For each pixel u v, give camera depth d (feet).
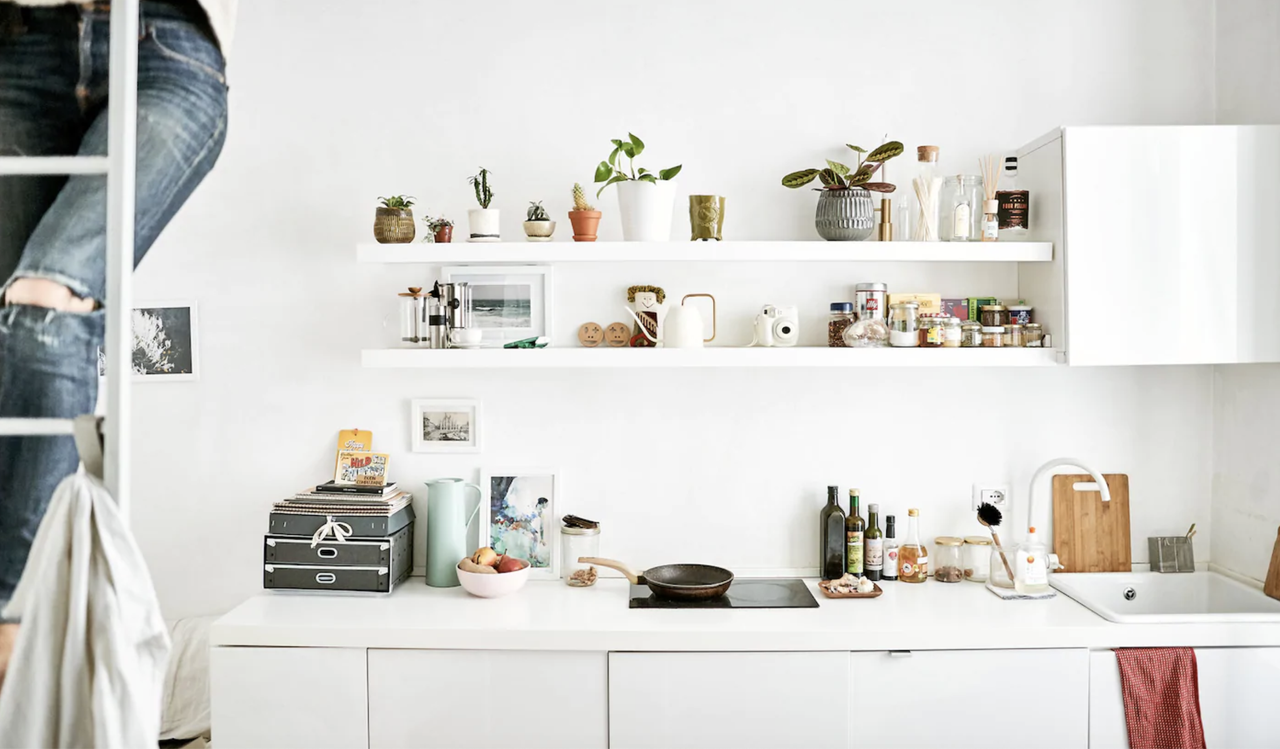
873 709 7.38
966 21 8.92
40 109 4.41
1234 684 7.38
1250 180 7.95
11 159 3.95
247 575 8.99
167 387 8.92
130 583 3.99
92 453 4.00
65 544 3.91
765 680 7.34
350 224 8.86
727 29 8.88
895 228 8.85
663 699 7.35
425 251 8.02
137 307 8.88
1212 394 9.04
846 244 8.05
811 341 8.95
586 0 8.83
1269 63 8.23
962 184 8.42
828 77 8.91
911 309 8.31
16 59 4.42
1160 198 7.93
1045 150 8.26
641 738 7.37
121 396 3.99
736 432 8.99
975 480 9.04
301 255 8.86
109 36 4.31
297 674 7.38
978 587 8.55
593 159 8.88
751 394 8.98
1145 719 7.36
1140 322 7.95
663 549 9.02
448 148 8.86
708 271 8.91
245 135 8.82
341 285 8.87
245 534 8.97
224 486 8.96
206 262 8.86
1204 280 7.95
